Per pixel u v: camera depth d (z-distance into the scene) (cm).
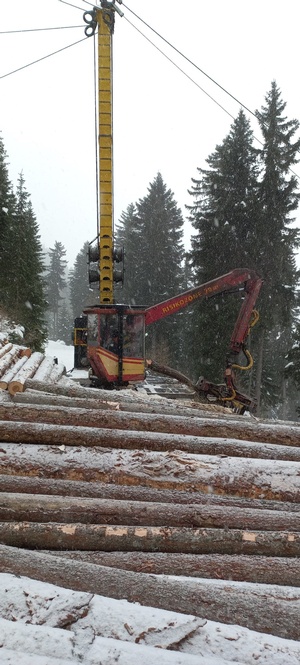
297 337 2059
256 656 218
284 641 229
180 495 388
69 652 207
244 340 1217
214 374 2292
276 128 2233
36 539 315
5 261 2780
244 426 504
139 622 230
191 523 341
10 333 2181
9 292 2733
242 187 2294
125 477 412
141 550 320
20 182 2923
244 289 1227
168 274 3575
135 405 620
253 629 238
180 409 637
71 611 233
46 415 500
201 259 2381
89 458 429
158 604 249
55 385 718
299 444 496
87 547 318
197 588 259
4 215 2689
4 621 223
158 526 338
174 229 3844
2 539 314
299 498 398
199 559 302
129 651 209
